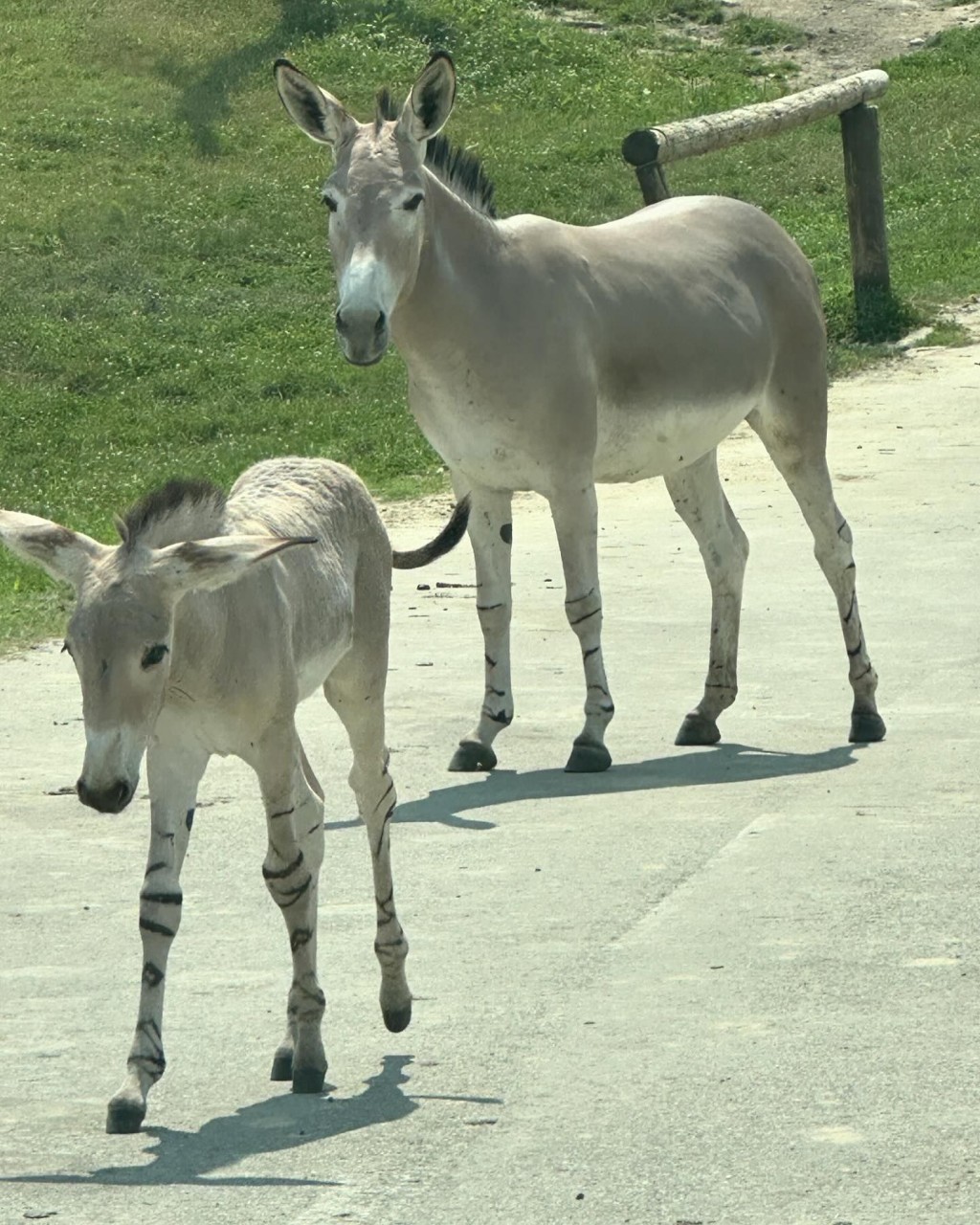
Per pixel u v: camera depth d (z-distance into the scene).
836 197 47.25
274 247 44.41
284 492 10.85
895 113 53.16
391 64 54.59
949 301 38.31
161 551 8.94
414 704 17.88
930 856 13.12
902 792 14.70
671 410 16.67
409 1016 10.52
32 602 22.19
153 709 8.85
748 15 61.47
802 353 17.84
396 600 22.11
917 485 26.58
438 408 16.02
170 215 45.75
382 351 14.82
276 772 9.77
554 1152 8.88
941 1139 8.88
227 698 9.52
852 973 11.07
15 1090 9.89
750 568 22.86
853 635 16.59
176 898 9.49
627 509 26.67
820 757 15.93
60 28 56.56
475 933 12.02
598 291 16.38
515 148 50.22
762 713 17.38
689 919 12.11
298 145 50.34
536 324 15.84
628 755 16.31
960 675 18.12
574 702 17.91
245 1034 10.60
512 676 18.81
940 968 11.10
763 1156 8.76
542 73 55.66
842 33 60.16
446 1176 8.67
